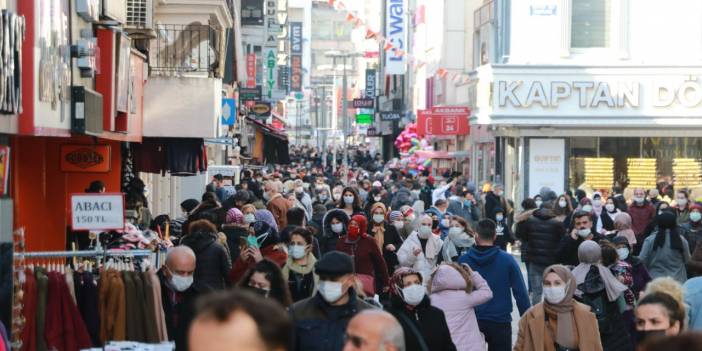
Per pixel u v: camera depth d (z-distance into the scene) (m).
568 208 43.94
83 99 25.20
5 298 18.77
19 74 20.05
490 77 68.12
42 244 32.41
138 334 21.16
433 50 108.12
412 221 37.22
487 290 21.50
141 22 34.69
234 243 29.84
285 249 23.78
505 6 71.38
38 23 21.66
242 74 72.81
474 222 51.56
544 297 19.69
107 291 21.11
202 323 6.96
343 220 29.84
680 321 14.77
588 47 71.31
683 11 71.00
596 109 67.25
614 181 69.00
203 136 38.00
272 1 123.00
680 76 66.94
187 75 41.00
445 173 85.88
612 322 22.03
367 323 11.27
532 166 69.12
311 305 16.09
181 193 60.91
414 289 17.09
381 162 146.62
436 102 104.19
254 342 6.92
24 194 31.83
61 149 32.47
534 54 71.25
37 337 20.47
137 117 35.00
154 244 26.09
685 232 35.12
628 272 24.92
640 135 68.69
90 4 26.48
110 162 32.72
